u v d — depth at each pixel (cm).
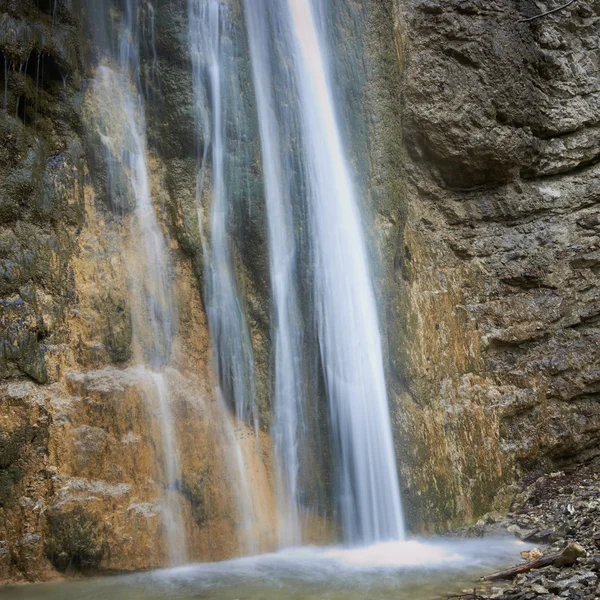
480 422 802
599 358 893
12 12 627
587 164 966
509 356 864
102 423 604
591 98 967
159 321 662
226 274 693
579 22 979
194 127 698
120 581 561
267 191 718
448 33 863
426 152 862
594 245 930
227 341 681
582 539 637
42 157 635
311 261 727
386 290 773
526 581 541
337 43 801
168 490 617
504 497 790
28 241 613
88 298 632
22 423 577
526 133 915
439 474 748
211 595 526
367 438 718
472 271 869
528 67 923
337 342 725
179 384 653
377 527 698
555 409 861
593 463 871
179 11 707
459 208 878
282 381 694
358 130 798
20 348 590
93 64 683
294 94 752
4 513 562
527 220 918
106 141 671
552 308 893
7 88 620
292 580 561
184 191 692
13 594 529
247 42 734
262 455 672
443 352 806
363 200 782
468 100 869
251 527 645
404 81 847
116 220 666
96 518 576
